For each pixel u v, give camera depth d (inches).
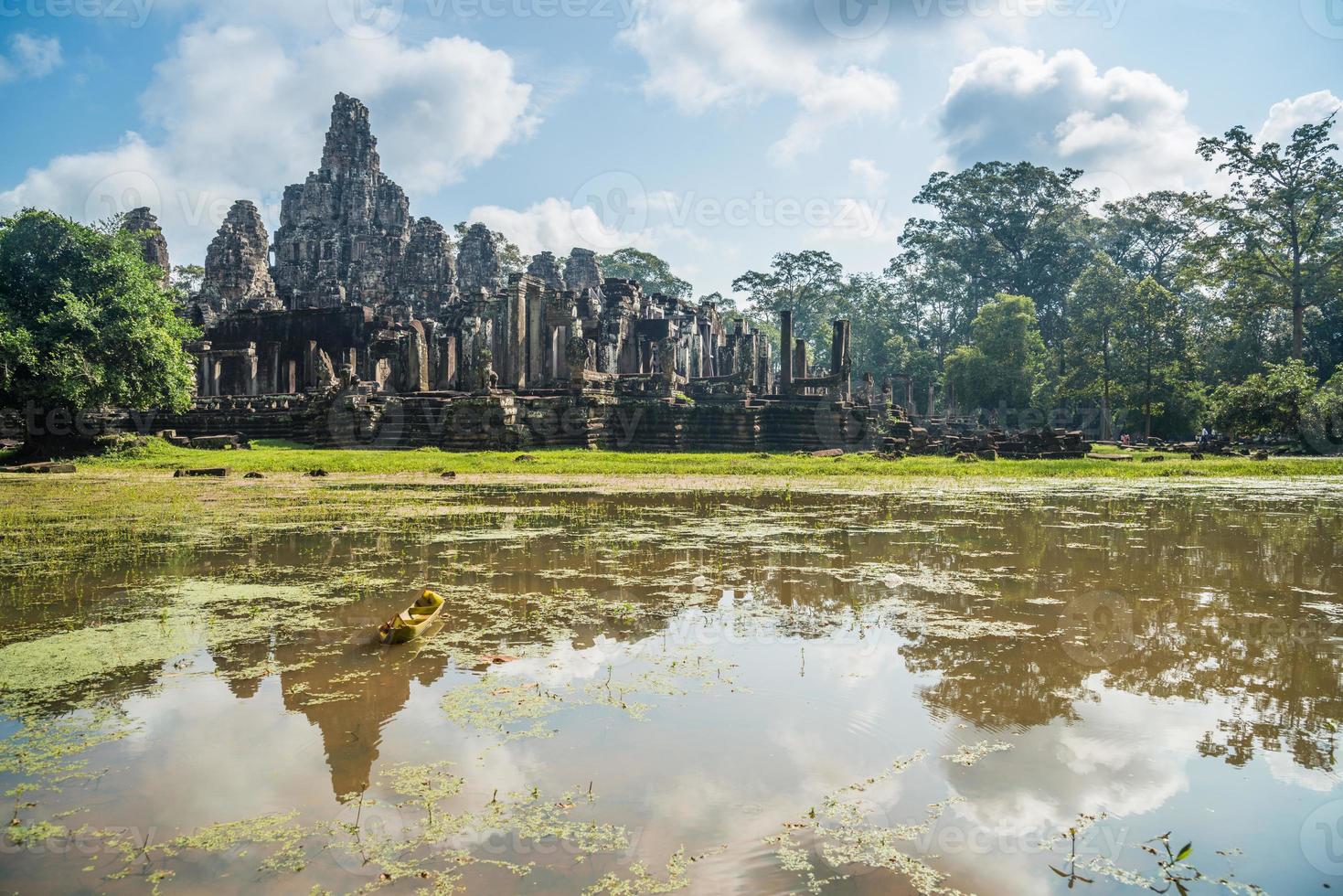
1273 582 327.3
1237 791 153.4
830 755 167.6
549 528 475.2
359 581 326.0
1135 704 194.4
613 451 1312.7
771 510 573.0
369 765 163.8
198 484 811.4
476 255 2623.0
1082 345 2177.7
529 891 122.9
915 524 499.5
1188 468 996.6
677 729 180.1
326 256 2470.5
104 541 432.1
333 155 2502.5
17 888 123.2
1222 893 123.4
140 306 1185.4
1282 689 205.2
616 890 123.5
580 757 166.6
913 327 3442.4
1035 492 727.1
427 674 215.8
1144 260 2940.5
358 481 839.1
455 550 398.9
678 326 2052.2
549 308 1691.7
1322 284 1921.8
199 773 160.2
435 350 1630.2
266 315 2020.2
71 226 1145.4
